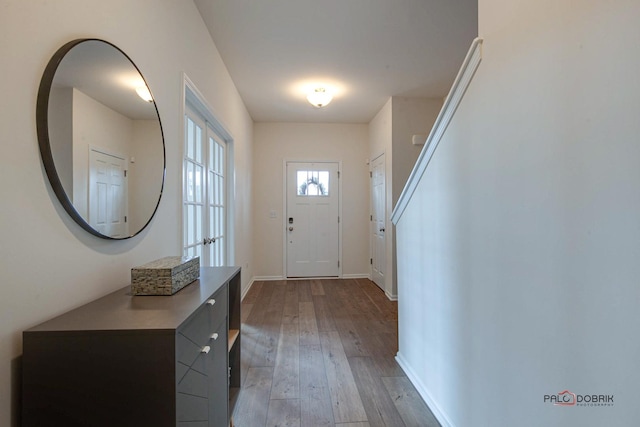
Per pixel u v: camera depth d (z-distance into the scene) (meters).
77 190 0.96
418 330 1.91
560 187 0.85
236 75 3.24
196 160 2.34
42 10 0.84
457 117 1.40
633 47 0.65
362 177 5.02
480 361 1.25
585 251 0.77
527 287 0.98
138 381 0.79
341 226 5.02
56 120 0.88
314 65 3.05
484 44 1.19
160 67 1.55
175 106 1.74
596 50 0.74
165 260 1.31
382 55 2.88
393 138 3.90
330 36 2.56
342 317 3.21
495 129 1.13
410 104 3.93
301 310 3.44
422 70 3.19
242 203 3.94
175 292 1.16
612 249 0.70
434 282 1.68
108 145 1.12
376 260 4.63
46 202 0.86
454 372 1.47
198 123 2.40
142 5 1.37
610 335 0.71
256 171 4.91
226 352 1.42
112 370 0.78
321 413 1.70
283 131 4.95
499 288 1.12
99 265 1.09
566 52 0.82
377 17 2.32
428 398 1.74
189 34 1.98
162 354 0.79
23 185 0.79
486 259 1.20
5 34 0.73
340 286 4.53
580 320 0.79
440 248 1.60
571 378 0.82
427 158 1.71
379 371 2.13
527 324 0.98
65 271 0.93
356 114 4.59
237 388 1.87
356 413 1.70
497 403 1.15
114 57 1.15
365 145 5.01
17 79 0.77
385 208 4.16
